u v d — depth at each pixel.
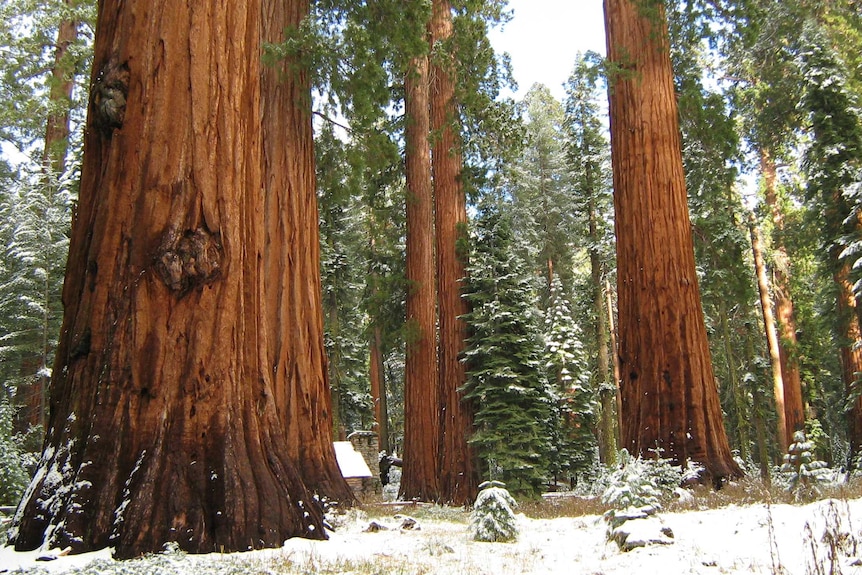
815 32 21.47
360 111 13.48
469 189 20.19
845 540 5.66
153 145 7.20
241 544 6.34
